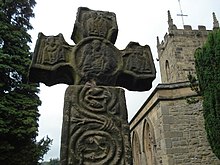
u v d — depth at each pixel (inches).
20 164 420.2
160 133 494.0
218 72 322.7
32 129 419.2
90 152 116.7
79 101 125.7
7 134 410.9
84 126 120.8
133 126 718.5
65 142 116.3
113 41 150.5
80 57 136.9
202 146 457.4
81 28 143.6
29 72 134.0
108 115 125.4
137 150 711.7
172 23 1009.5
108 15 151.9
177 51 973.2
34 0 570.9
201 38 997.2
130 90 152.4
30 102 448.8
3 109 415.5
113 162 117.0
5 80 458.0
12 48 481.7
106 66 136.7
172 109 488.4
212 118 324.5
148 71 146.0
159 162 494.9
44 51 135.6
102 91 129.4
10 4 542.3
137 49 149.8
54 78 138.1
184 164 451.5
